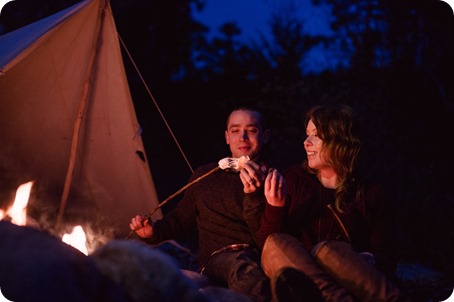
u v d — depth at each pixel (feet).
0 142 14.06
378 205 10.28
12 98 13.61
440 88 26.08
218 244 11.11
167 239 11.83
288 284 7.99
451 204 18.75
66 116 14.26
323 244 8.66
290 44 32.48
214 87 36.47
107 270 6.94
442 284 14.73
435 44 26.94
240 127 11.75
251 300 8.64
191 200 11.87
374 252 10.03
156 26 37.45
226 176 11.59
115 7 35.58
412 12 27.30
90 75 13.82
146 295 6.81
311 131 10.69
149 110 34.60
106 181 15.15
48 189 14.92
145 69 36.37
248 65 34.91
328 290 8.12
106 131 14.66
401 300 8.15
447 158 24.99
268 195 9.71
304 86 30.04
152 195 15.40
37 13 31.07
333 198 10.40
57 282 6.71
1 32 30.86
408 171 23.36
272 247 8.80
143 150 14.90
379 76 27.17
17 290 6.69
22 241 7.23
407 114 26.40
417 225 18.47
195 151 33.65
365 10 28.50
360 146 10.50
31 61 13.16
